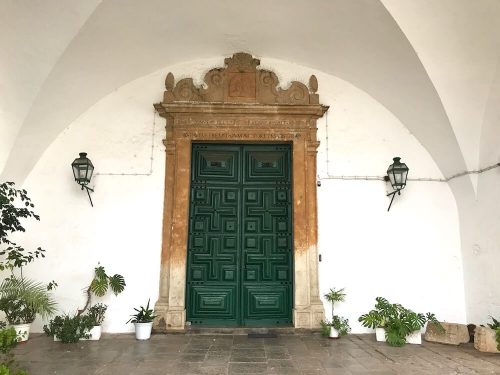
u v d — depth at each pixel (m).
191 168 6.93
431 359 4.88
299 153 6.86
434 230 6.73
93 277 6.38
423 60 5.87
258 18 6.28
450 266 6.64
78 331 5.72
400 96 6.69
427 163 6.93
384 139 6.97
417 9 5.41
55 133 6.68
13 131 5.98
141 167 6.74
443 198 6.84
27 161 6.47
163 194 6.68
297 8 5.98
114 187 6.65
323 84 7.11
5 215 5.18
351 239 6.65
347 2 5.55
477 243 6.34
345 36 6.24
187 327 6.34
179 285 6.39
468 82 6.01
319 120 7.02
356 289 6.52
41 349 5.25
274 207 6.91
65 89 6.20
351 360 4.81
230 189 6.95
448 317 6.50
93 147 6.75
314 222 6.66
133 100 6.96
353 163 6.88
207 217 6.86
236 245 6.79
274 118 6.94
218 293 6.63
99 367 4.47
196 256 6.71
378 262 6.60
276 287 6.70
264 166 7.02
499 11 5.19
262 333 6.26
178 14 6.06
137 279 6.41
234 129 6.89
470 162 6.38
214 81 7.00
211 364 4.60
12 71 5.64
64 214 6.54
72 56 5.80
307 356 4.98
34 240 6.43
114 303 6.33
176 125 6.85
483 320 6.16
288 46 6.85
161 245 6.52
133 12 5.71
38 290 5.86
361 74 6.84
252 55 7.11
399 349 5.39
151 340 5.80
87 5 5.22
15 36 5.33
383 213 6.75
